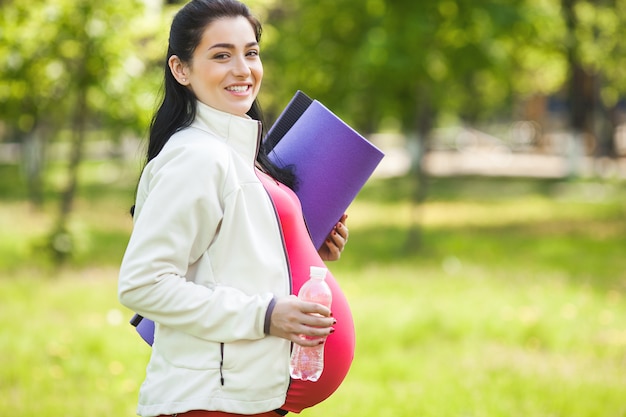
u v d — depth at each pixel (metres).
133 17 11.23
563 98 46.50
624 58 21.05
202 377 2.64
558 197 23.39
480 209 21.59
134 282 2.57
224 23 2.80
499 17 13.36
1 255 12.97
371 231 17.89
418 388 6.41
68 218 12.76
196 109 2.83
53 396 5.93
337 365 2.97
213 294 2.60
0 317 8.42
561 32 17.39
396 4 13.48
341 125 3.23
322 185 3.21
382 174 33.97
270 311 2.59
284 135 3.37
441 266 12.81
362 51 13.77
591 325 8.66
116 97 11.41
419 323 8.41
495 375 6.85
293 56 16.61
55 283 10.59
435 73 14.09
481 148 49.22
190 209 2.61
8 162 36.38
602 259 13.69
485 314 8.86
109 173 31.30
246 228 2.69
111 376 6.46
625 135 43.28
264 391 2.67
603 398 6.18
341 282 11.02
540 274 11.91
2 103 12.21
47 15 10.95
